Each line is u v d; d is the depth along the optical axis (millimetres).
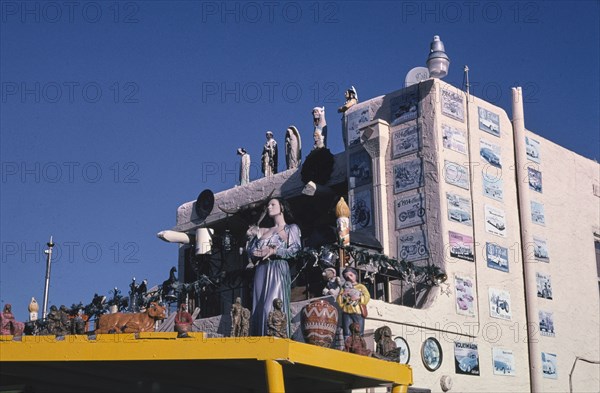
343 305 23203
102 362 18891
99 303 28891
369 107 30109
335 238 29281
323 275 25281
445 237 27281
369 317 24062
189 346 17859
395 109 29344
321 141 32531
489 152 29797
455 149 28562
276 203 26250
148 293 28484
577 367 30781
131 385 22062
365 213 28984
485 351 27438
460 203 28125
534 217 30859
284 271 25062
